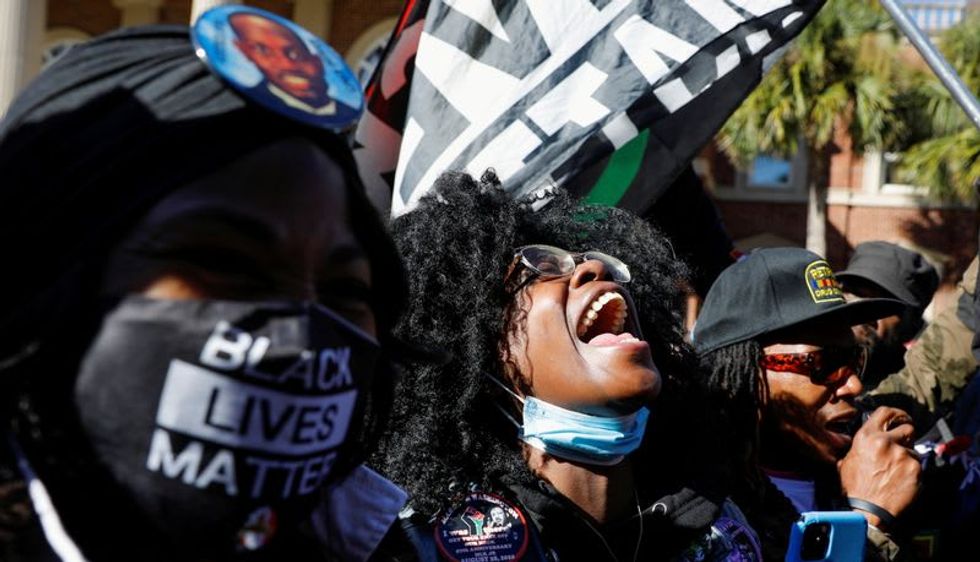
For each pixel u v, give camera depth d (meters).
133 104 0.92
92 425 0.87
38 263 0.87
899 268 3.57
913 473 2.22
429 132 2.43
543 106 2.38
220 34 0.93
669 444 1.82
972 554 2.43
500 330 1.65
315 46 1.00
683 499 1.70
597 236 1.94
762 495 2.05
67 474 0.88
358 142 2.55
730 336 2.19
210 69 0.91
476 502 1.57
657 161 2.49
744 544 1.76
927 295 3.64
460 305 1.68
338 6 16.59
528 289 1.65
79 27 17.39
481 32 2.45
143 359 0.87
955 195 16.33
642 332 1.86
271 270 0.94
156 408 0.87
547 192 2.04
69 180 0.89
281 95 0.93
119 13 17.31
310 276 0.97
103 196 0.88
